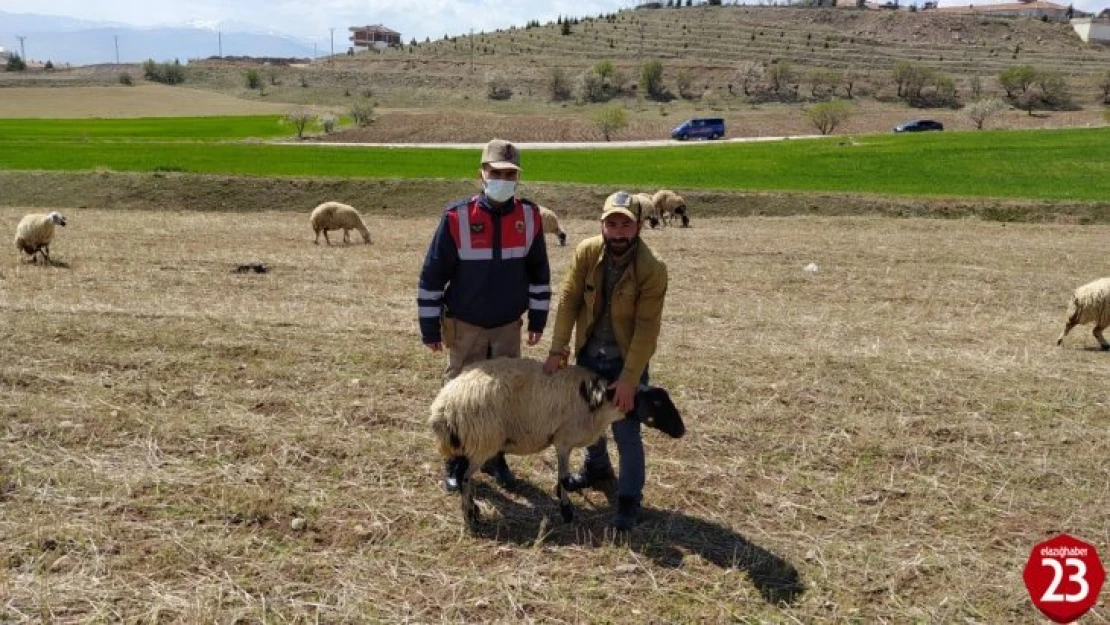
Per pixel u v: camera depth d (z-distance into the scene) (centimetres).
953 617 492
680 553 554
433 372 884
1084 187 3534
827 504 629
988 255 2098
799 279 1745
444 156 4697
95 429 701
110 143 5081
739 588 514
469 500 571
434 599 490
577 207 3275
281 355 924
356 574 511
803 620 485
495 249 594
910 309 1458
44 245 1662
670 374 905
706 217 3203
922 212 3133
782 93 10656
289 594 489
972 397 861
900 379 913
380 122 7956
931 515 616
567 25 16562
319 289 1476
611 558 543
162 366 869
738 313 1342
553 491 646
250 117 8844
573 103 10625
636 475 577
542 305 632
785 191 3334
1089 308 1142
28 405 739
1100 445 744
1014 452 729
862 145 5281
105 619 457
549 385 555
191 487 611
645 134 7681
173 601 474
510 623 470
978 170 4112
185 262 1759
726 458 704
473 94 11456
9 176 3428
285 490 614
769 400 834
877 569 538
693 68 11762
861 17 17062
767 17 17725
